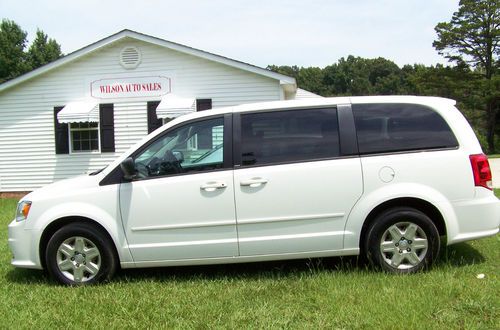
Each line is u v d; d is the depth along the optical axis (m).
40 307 4.42
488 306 3.91
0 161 16.84
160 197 4.91
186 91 15.89
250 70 15.38
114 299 4.50
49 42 55.12
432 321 3.71
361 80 97.56
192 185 4.89
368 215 4.88
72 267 5.04
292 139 4.96
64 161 16.56
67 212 4.97
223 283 4.86
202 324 3.85
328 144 4.93
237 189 4.85
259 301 4.29
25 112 16.61
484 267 5.01
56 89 16.45
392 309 3.91
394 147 4.91
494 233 4.91
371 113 5.02
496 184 13.45
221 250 4.90
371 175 4.83
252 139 4.97
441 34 49.94
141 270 5.48
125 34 15.62
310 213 4.85
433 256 4.84
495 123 49.94
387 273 4.81
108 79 16.22
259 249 4.89
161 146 5.09
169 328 3.84
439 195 4.82
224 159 4.94
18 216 5.18
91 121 15.84
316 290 4.50
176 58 15.88
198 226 4.89
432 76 49.84
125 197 4.95
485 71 49.88
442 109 5.02
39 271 5.67
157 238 4.93
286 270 5.24
